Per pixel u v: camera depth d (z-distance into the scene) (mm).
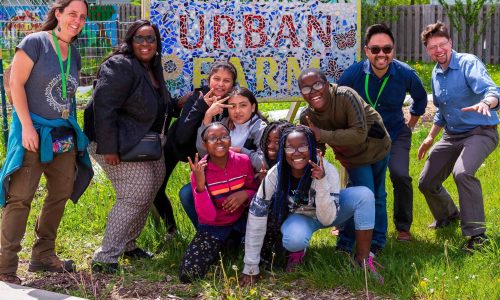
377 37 5887
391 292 4980
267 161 5430
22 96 4898
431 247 6066
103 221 6750
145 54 5449
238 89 5641
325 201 5090
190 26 6395
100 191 7316
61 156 5215
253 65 6684
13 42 13469
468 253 5727
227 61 6230
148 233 6199
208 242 5391
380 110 6195
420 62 20016
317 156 5227
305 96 5371
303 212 5309
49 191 5320
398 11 20547
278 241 5484
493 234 5754
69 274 5402
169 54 6355
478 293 4789
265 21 6668
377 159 5707
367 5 20703
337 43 6973
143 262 5715
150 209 6316
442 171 6395
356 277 5062
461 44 20062
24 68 4875
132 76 5355
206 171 5348
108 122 5305
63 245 6203
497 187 7613
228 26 6535
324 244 6109
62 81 5039
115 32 13867
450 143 6293
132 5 23547
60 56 5031
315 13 6848
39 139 5000
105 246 5520
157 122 5688
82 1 5023
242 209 5441
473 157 5957
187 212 5809
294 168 5160
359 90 6168
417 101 6473
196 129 5711
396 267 5336
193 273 5266
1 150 8477
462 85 6066
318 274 5172
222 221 5410
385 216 5949
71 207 7012
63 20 4980
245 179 5426
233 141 5668
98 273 5445
